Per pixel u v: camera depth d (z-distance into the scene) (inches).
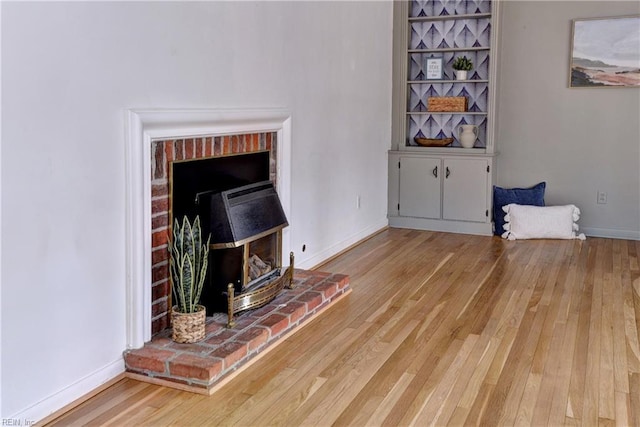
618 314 137.9
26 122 83.2
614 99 215.6
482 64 230.2
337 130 187.6
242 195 126.1
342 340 122.1
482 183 223.0
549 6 219.0
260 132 140.9
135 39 101.8
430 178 230.5
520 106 228.1
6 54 79.7
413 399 97.4
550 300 148.2
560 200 228.2
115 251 101.0
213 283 121.8
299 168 165.2
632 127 214.7
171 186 112.0
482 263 183.8
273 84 147.3
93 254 96.4
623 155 217.6
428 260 187.5
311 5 164.4
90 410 92.6
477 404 95.8
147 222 105.8
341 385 102.3
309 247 175.3
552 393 99.4
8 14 79.6
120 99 99.3
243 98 135.0
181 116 110.9
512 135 230.8
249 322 119.4
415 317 136.0
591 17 214.2
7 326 82.8
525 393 99.4
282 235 151.6
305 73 163.6
